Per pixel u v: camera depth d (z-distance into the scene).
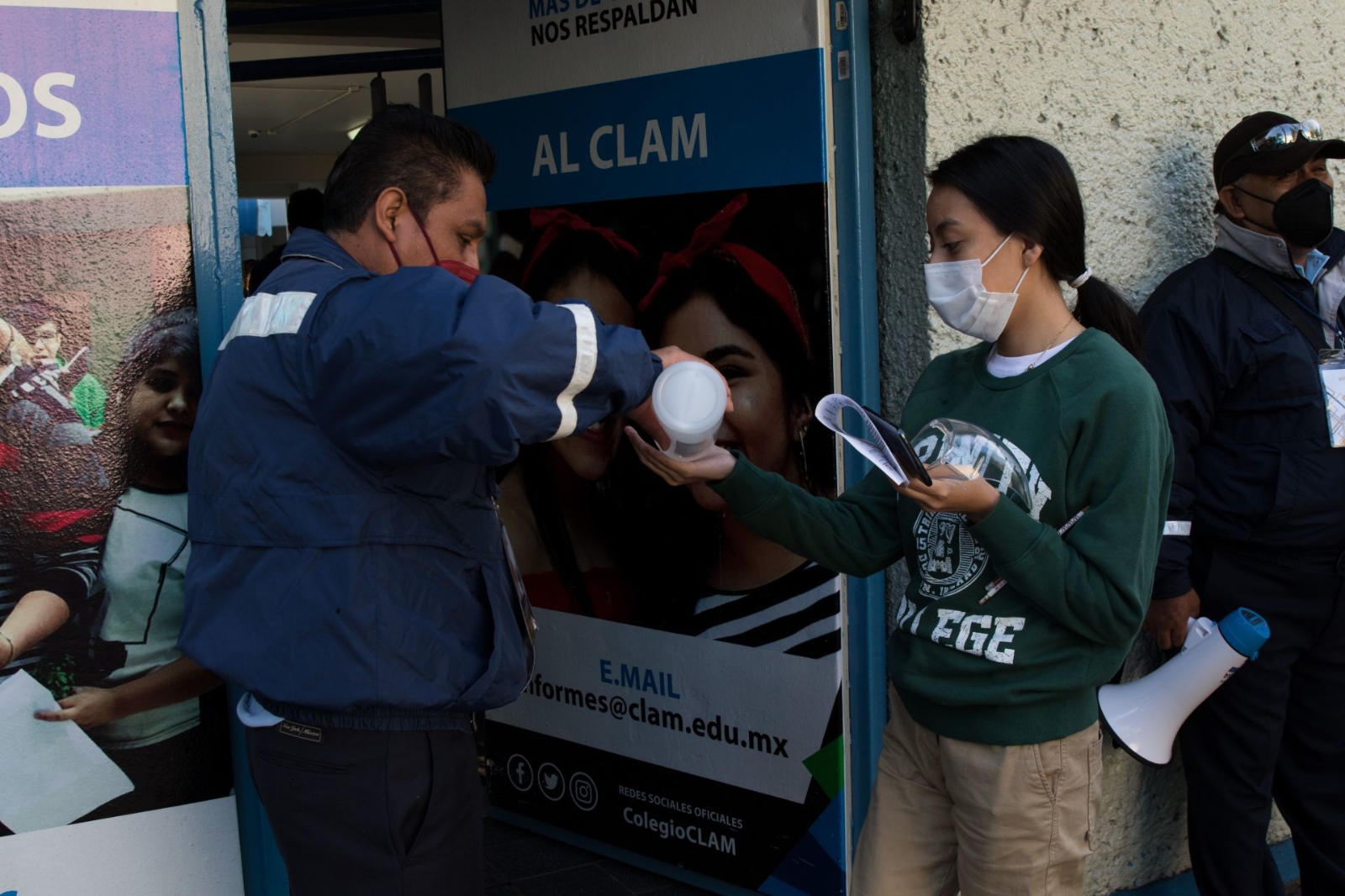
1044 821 1.72
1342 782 2.79
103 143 1.79
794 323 2.68
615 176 2.97
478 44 3.20
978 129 2.61
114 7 1.78
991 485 1.66
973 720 1.72
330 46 5.92
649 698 3.09
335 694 1.47
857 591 2.71
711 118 2.75
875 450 1.58
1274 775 2.83
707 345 2.84
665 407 1.65
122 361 1.82
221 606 1.53
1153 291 2.92
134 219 1.82
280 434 1.49
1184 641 2.69
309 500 1.48
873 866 1.91
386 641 1.48
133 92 1.80
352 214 1.68
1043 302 1.76
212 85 1.86
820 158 2.59
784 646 2.79
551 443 3.22
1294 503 2.61
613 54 2.92
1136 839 3.07
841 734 2.71
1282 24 3.20
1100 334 1.71
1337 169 3.38
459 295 1.38
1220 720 2.71
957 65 2.56
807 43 2.57
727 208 2.76
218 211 1.87
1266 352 2.62
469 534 1.59
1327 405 2.61
